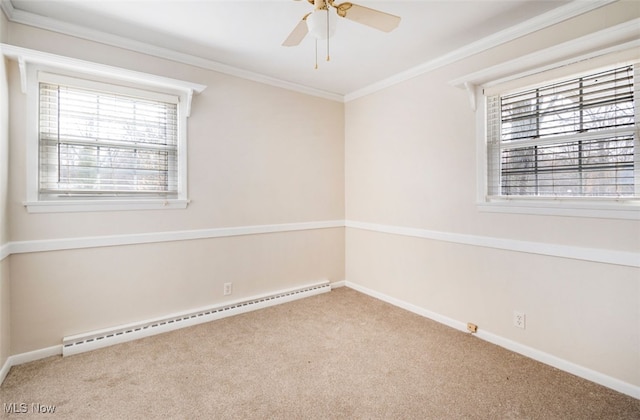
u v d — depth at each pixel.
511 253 2.38
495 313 2.49
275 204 3.39
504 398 1.83
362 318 2.99
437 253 2.91
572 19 2.02
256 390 1.91
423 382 1.98
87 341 2.36
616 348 1.90
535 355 2.25
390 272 3.39
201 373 2.08
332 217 3.88
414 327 2.79
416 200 3.09
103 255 2.47
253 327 2.79
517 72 2.28
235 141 3.10
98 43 2.39
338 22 2.22
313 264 3.72
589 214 1.99
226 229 3.06
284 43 1.89
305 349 2.40
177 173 2.80
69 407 1.75
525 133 2.34
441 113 2.84
